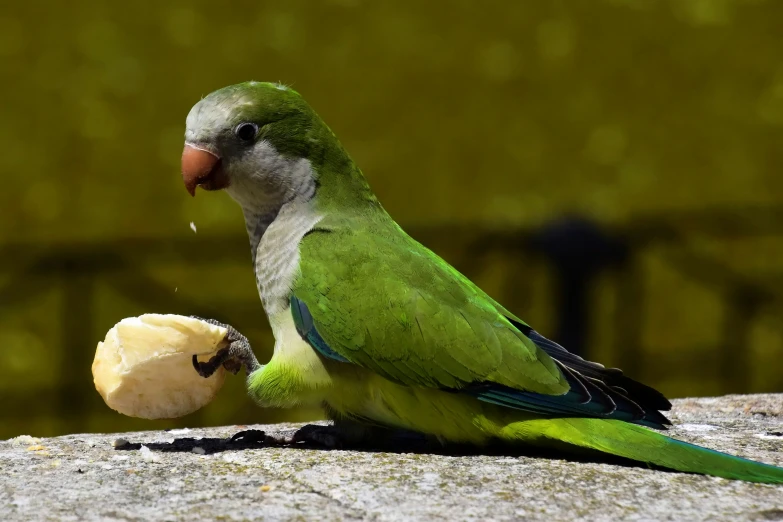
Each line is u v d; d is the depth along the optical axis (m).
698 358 14.90
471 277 14.30
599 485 4.91
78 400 14.13
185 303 14.36
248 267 14.80
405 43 15.06
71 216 14.84
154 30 14.77
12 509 4.63
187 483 5.00
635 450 5.20
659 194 15.22
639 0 15.09
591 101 15.16
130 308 14.41
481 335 5.49
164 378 5.65
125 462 5.41
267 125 6.11
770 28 15.08
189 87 14.84
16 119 14.73
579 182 15.18
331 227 6.00
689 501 4.71
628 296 13.93
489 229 14.23
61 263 13.74
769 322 14.89
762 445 5.76
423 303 5.56
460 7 15.05
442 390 5.51
